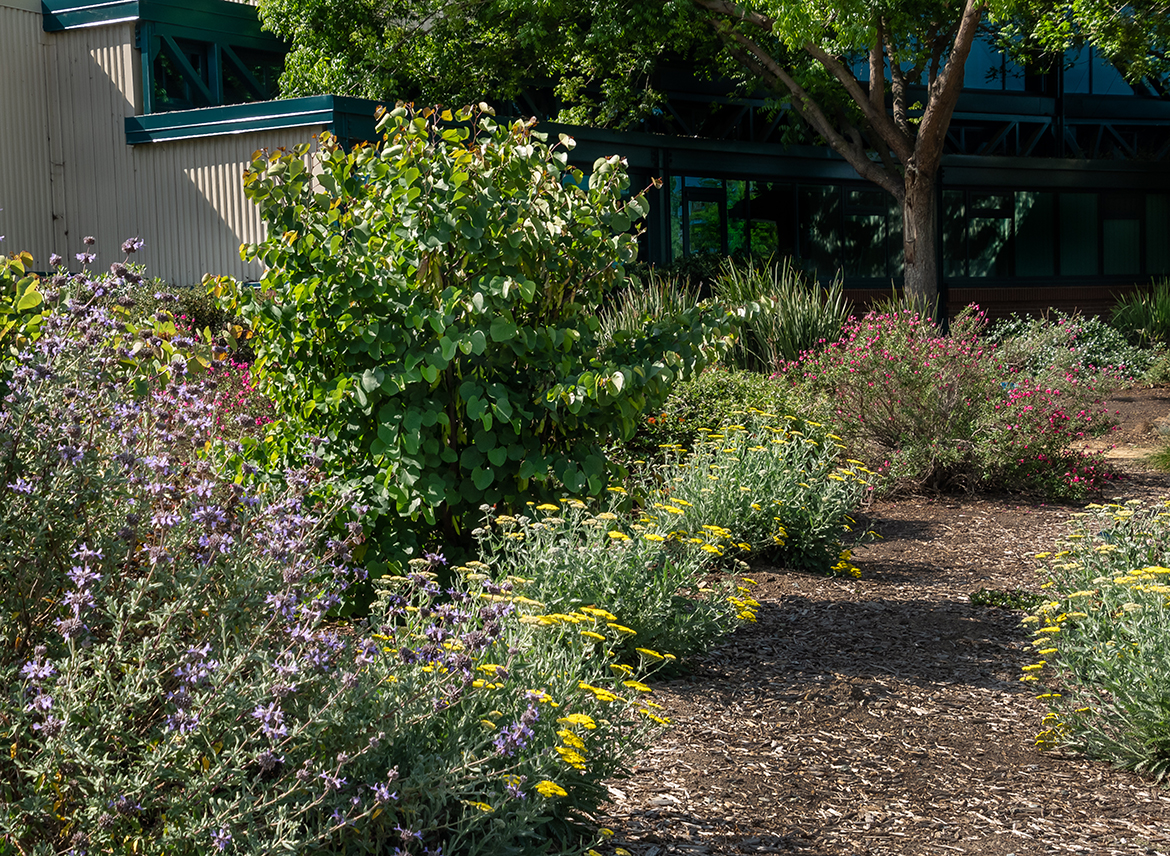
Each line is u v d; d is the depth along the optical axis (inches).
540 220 206.2
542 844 105.7
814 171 823.1
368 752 88.3
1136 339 799.1
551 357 200.8
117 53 561.6
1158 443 463.8
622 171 215.6
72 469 94.3
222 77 611.8
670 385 205.8
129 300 133.0
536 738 103.3
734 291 477.4
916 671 188.4
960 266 922.7
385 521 198.5
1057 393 388.8
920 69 690.2
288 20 597.9
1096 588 174.6
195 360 142.7
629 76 684.7
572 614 137.9
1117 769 148.0
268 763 78.0
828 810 132.0
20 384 103.4
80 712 79.0
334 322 194.4
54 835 81.4
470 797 99.0
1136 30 621.6
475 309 188.2
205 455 130.0
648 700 163.6
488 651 117.0
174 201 545.3
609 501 210.7
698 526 235.8
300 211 195.3
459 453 206.5
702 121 802.8
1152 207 996.6
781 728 159.6
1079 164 940.0
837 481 270.5
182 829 77.9
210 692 83.7
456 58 632.4
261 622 95.4
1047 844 123.4
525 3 602.2
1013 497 360.2
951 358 371.6
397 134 205.8
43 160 574.2
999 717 167.6
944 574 261.4
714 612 182.7
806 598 232.4
